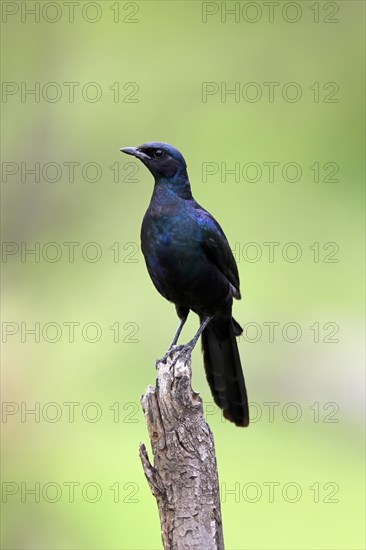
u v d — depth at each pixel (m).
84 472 14.80
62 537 13.84
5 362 16.45
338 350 17.52
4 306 17.17
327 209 20.78
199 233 8.75
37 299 17.31
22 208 17.23
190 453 6.95
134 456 15.00
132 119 17.70
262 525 13.21
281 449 15.24
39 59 17.06
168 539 6.98
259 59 18.81
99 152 17.59
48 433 15.62
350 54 19.88
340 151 21.19
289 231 20.14
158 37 17.64
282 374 17.22
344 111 20.95
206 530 6.93
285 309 18.56
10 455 15.34
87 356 16.92
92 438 15.43
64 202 17.45
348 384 16.80
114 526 13.76
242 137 19.48
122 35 17.47
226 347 9.26
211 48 17.98
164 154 8.76
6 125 17.08
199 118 18.27
